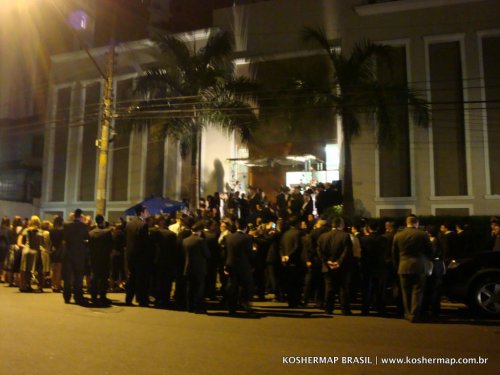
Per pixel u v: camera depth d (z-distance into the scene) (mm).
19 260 13859
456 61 20703
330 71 22359
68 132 29203
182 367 6094
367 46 19078
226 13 25109
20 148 36438
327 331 8344
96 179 27969
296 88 19656
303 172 23016
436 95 20781
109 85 18453
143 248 11008
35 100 36781
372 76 19266
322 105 19141
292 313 10242
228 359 6480
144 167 26500
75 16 36219
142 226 11039
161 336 7812
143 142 26656
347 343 7445
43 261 13500
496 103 19922
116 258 13656
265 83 23844
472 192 19828
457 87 20562
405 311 9500
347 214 18906
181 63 21469
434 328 8664
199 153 21656
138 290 11016
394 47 21609
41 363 6203
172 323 8953
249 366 6164
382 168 21219
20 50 37250
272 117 21078
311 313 10242
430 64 21000
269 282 12469
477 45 20375
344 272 9938
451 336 7988
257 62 24078
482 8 20469
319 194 19609
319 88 19297
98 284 11344
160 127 20766
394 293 10500
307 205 18547
